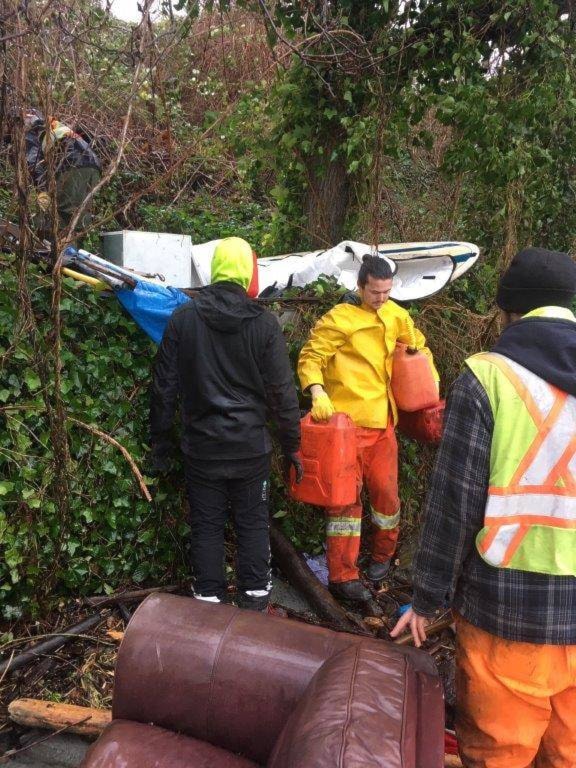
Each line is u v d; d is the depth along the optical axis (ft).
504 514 5.00
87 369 8.77
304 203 13.39
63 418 8.02
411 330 10.27
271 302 10.75
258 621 5.90
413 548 11.91
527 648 5.15
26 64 6.92
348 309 10.01
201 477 8.79
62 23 7.72
